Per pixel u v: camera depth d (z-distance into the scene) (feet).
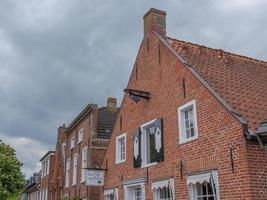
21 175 74.79
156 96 45.42
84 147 73.10
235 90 36.47
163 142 42.04
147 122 46.60
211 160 32.86
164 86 43.73
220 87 36.27
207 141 33.78
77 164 77.00
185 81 39.14
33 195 149.18
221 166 31.40
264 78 42.39
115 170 54.24
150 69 48.21
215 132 32.78
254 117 31.53
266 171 28.86
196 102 36.47
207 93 34.78
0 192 70.38
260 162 28.91
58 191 94.07
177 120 39.65
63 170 90.48
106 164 58.08
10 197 72.59
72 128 85.61
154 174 42.83
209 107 34.14
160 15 51.03
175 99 40.70
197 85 36.73
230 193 29.94
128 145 51.47
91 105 70.59
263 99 35.88
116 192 52.65
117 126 56.54
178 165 38.06
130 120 52.01
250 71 43.68
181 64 40.50
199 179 33.96
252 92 37.01
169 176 39.45
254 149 29.07
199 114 35.65
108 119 73.51
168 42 46.01
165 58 44.52
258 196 27.94
